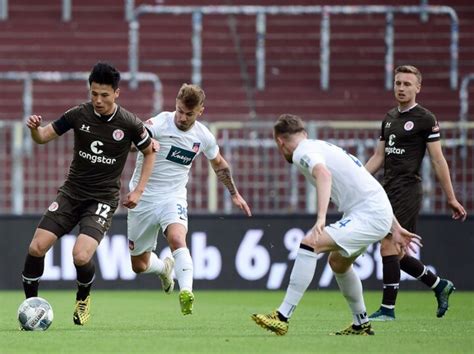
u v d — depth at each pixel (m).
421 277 37.19
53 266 55.59
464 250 56.72
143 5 86.19
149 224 34.03
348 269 28.23
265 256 56.50
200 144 33.97
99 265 56.06
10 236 56.19
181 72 81.19
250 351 24.14
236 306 44.25
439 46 83.19
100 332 29.73
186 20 85.12
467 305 45.28
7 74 74.88
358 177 27.48
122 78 76.94
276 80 80.56
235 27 84.81
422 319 36.19
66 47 83.12
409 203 36.16
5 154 62.12
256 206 57.81
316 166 26.17
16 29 84.25
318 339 27.16
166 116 33.88
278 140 27.33
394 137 36.28
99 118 30.06
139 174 34.22
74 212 30.69
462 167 56.62
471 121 56.69
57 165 60.31
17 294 52.91
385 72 81.38
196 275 56.25
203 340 26.97
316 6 85.62
